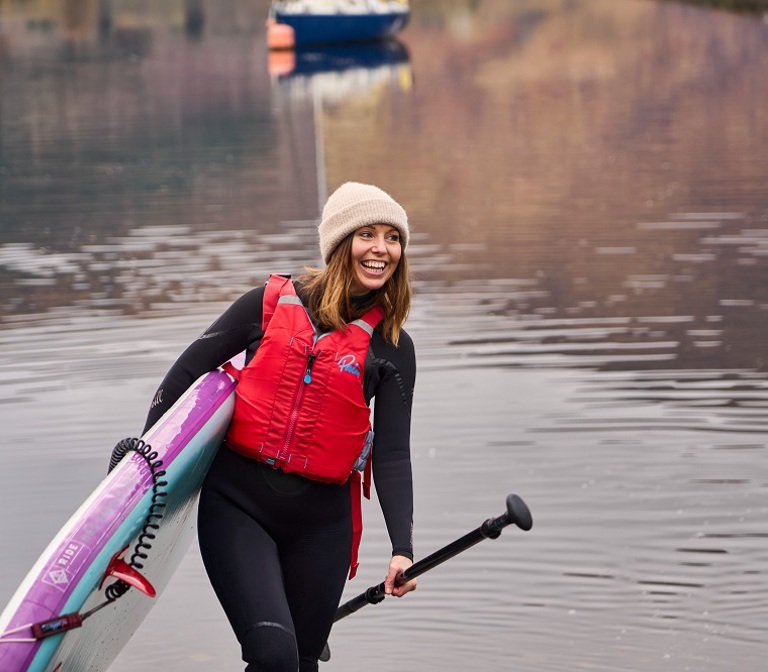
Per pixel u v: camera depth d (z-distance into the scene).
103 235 21.92
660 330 15.12
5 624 5.23
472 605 8.61
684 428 11.84
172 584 9.05
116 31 83.12
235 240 21.06
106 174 29.20
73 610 5.39
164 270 18.94
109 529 5.66
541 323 15.61
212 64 62.03
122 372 13.92
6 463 11.23
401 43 73.12
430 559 6.22
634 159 29.20
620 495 10.32
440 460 11.19
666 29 69.75
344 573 6.48
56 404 12.85
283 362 6.22
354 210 6.27
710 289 16.95
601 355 14.22
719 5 81.88
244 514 6.27
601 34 69.75
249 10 98.19
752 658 7.81
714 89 44.25
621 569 9.05
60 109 44.19
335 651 8.01
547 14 85.75
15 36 79.19
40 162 31.66
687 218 21.80
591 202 23.86
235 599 6.05
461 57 62.97
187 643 8.12
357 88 49.34
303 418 6.21
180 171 29.34
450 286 17.64
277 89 49.72
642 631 8.19
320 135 35.72
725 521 9.80
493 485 10.59
